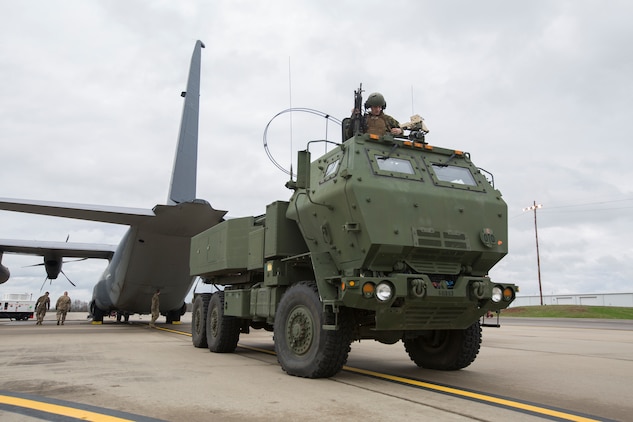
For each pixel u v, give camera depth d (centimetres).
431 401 477
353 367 748
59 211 1519
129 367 700
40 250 2547
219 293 1007
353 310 621
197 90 2017
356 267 597
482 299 608
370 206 584
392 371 704
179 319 2403
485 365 785
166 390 516
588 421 409
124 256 1952
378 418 402
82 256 2708
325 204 643
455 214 632
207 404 449
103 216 1625
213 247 1042
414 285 559
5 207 1465
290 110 768
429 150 703
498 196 691
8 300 3036
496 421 399
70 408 422
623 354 973
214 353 958
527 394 527
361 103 775
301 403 458
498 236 658
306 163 698
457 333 690
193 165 1920
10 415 396
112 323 2509
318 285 607
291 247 770
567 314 4075
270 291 777
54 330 1716
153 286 2066
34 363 743
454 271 627
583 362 830
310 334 621
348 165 617
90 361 769
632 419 419
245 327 990
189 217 1673
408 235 590
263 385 557
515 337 1518
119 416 395
